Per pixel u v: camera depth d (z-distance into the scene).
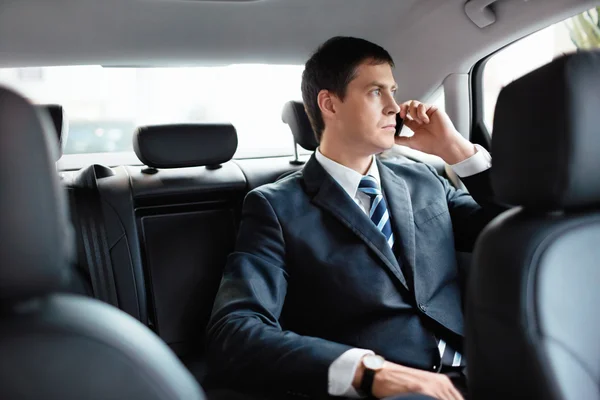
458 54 2.05
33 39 1.69
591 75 0.74
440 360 1.42
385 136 1.53
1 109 0.48
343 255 1.44
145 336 0.53
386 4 1.84
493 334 0.79
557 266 0.77
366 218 1.46
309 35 1.91
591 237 0.80
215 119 1.95
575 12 1.72
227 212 1.94
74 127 2.00
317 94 1.58
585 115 0.74
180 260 1.85
